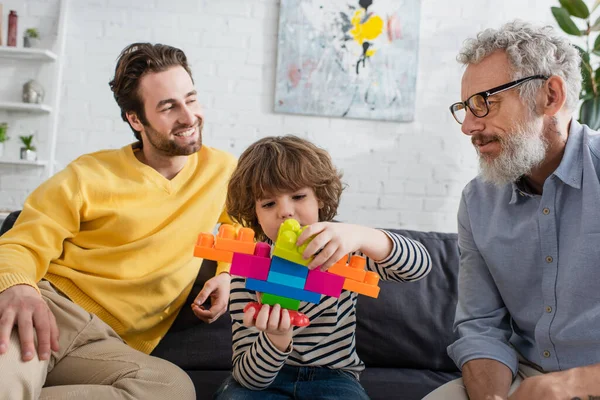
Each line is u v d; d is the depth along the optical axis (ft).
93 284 4.09
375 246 3.13
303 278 2.80
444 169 10.35
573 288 3.29
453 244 5.42
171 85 4.43
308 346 3.55
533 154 3.40
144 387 3.35
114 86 4.67
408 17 10.07
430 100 10.32
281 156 3.38
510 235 3.64
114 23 9.57
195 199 4.55
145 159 4.68
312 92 9.91
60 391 3.25
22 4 9.50
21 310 3.31
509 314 3.89
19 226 4.04
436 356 4.93
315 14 9.87
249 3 9.84
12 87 9.52
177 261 4.31
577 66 3.51
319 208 3.59
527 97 3.35
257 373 3.21
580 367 3.06
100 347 3.72
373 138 10.19
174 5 9.68
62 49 9.42
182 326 4.69
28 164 9.52
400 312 4.95
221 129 9.84
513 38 3.41
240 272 2.79
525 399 3.06
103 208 4.28
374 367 4.94
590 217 3.29
